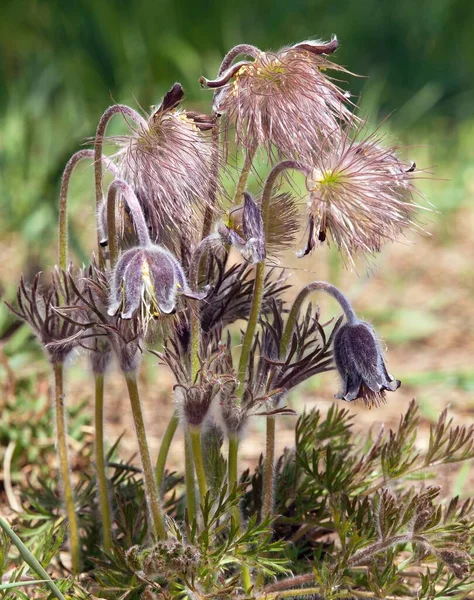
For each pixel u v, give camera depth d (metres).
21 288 1.06
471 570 1.06
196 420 1.03
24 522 1.14
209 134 1.04
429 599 1.06
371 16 2.92
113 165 1.03
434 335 1.59
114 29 2.64
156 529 1.05
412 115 2.60
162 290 0.99
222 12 2.77
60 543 1.07
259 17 2.85
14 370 1.33
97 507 1.13
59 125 2.29
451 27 2.98
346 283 1.76
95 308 1.02
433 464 1.10
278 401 1.05
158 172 1.01
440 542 1.04
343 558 1.04
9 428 1.24
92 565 1.11
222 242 1.01
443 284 1.80
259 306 1.03
